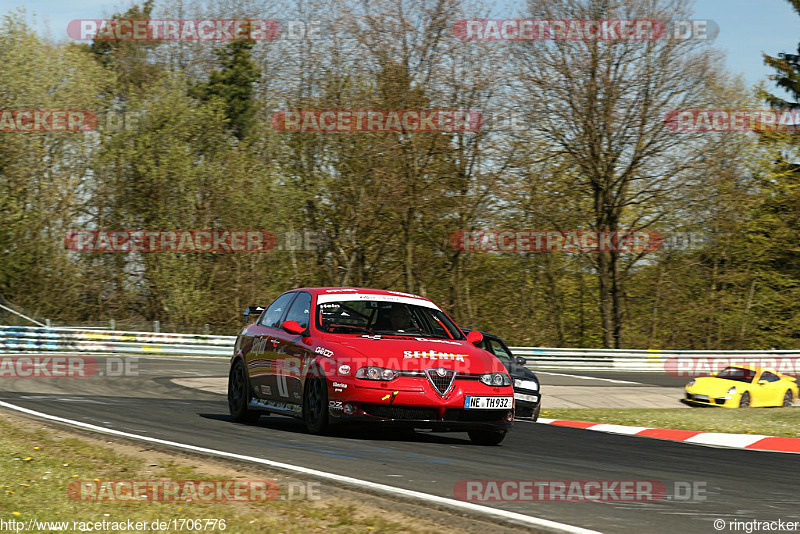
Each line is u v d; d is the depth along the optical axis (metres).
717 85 86.88
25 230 81.62
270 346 25.36
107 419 26.23
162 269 84.81
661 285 103.44
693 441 31.42
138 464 17.50
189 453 19.02
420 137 87.31
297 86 89.75
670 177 89.44
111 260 87.38
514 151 88.44
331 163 89.44
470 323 102.56
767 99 120.75
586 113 87.06
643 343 108.00
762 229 109.38
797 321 113.75
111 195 85.62
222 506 13.73
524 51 87.06
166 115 85.12
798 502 15.93
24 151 81.31
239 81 107.31
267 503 13.95
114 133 84.50
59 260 83.62
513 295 104.25
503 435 23.55
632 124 88.19
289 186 88.94
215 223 87.94
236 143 91.00
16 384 40.53
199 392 43.22
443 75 86.62
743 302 114.00
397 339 23.09
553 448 23.92
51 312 83.12
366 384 21.53
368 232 92.50
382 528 12.38
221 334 84.75
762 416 42.09
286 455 18.89
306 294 25.39
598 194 92.00
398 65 85.38
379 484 15.57
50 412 27.78
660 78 86.44
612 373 79.75
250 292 90.50
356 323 24.31
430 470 17.53
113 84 90.25
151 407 31.67
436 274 98.81
